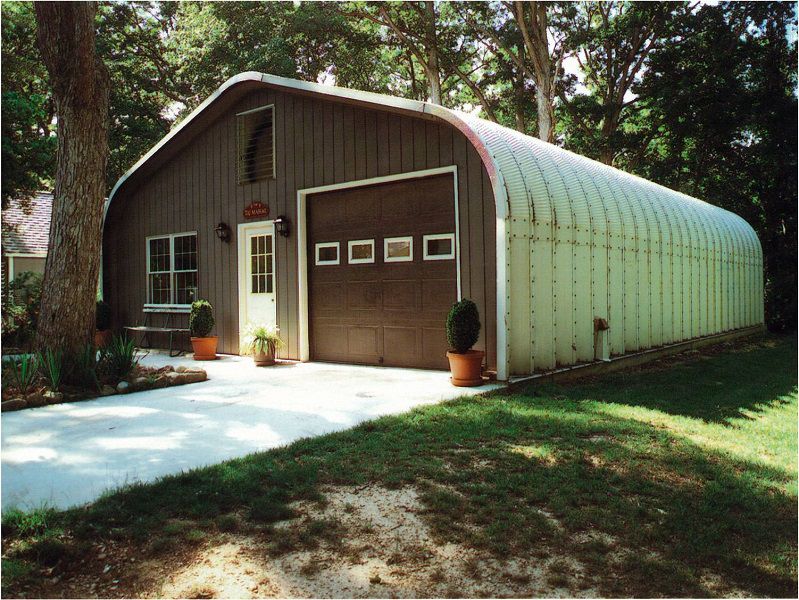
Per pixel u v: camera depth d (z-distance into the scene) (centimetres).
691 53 2208
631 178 1223
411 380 782
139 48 2452
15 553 295
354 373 856
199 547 305
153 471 413
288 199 1039
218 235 1159
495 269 756
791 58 2136
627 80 2445
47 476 403
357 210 954
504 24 2475
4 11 1642
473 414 579
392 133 884
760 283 1806
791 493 392
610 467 432
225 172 1148
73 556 295
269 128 1073
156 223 1294
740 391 756
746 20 2141
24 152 1288
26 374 657
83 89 730
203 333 1079
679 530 329
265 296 1088
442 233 845
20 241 2008
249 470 408
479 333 773
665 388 760
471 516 342
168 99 2659
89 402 657
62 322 724
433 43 2398
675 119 2197
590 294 888
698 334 1310
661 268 1132
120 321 1380
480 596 263
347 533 321
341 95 911
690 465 439
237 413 596
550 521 339
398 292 901
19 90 1688
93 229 750
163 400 668
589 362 877
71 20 712
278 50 2030
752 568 291
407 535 319
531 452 463
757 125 2042
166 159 1256
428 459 441
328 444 473
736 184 2155
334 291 989
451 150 809
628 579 279
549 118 2262
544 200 802
